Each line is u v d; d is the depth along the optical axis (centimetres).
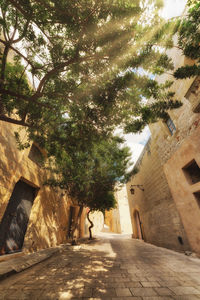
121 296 262
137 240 1291
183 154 642
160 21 267
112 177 1055
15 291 283
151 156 1027
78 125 421
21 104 388
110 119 393
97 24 267
